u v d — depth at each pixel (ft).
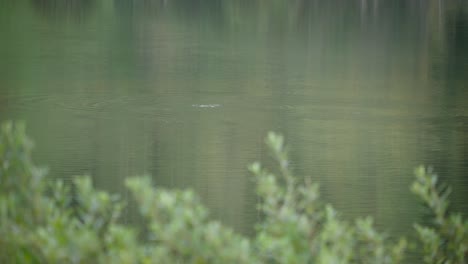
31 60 296.51
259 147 183.11
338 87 259.80
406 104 236.63
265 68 291.38
